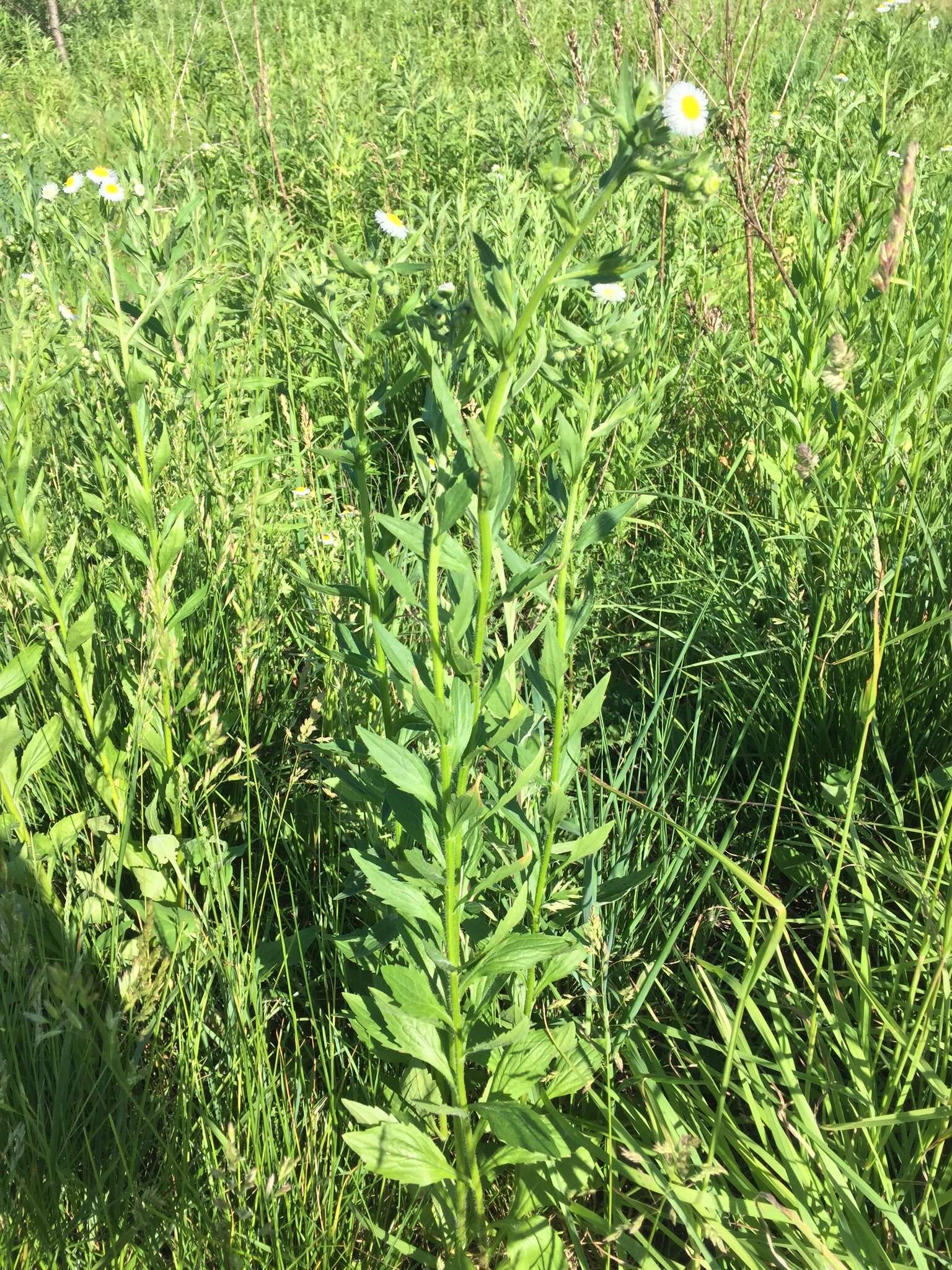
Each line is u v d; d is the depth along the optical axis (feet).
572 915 6.91
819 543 10.43
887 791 9.04
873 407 10.31
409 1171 5.67
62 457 10.41
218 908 7.11
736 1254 5.57
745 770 9.72
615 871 7.72
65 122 28.22
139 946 6.47
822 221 12.01
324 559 10.10
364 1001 6.42
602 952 5.84
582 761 7.53
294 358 15.43
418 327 6.10
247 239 15.34
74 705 7.30
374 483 12.64
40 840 6.91
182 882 6.95
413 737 7.31
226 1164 5.82
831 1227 5.71
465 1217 6.03
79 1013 6.03
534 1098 6.31
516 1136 5.53
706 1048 7.25
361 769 5.49
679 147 6.18
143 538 9.03
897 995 6.80
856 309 10.77
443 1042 6.10
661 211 15.48
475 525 5.93
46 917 6.64
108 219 14.65
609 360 5.53
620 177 4.29
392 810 5.47
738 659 10.05
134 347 9.61
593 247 12.85
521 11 16.57
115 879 7.55
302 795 8.29
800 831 8.78
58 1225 5.44
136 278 9.23
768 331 13.84
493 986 6.01
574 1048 6.48
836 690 9.43
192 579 9.43
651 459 12.69
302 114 24.82
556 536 5.51
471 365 5.54
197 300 10.55
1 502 6.55
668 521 12.32
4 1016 5.95
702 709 10.13
